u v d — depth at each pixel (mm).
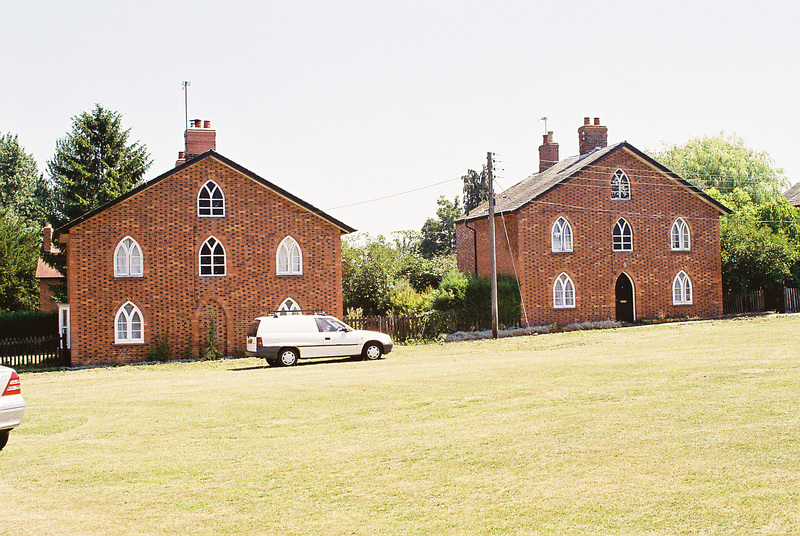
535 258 39781
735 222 47125
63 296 48750
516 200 42281
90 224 32000
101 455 12500
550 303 40031
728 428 11992
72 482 10672
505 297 39125
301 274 34750
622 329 37188
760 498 8648
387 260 44625
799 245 47062
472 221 45812
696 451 10750
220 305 33594
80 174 46906
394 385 19406
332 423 14664
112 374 27734
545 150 50844
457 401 16422
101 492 10125
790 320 35719
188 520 8836
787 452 10398
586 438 11961
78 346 31688
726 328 33094
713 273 43938
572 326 38969
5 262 53406
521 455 11148
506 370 21484
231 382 22469
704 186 72188
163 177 32688
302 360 29781
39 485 10539
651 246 42438
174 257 32969
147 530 8508
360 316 38906
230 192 33812
